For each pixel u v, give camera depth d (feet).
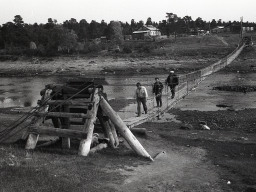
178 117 90.12
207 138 62.59
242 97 125.08
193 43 417.49
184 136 64.03
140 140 56.90
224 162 46.32
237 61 270.05
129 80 207.31
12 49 416.87
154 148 52.65
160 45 418.31
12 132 60.23
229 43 409.69
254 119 85.97
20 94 162.81
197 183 36.86
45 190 28.55
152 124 80.43
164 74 239.30
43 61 353.51
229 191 35.27
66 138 45.29
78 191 29.50
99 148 46.85
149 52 366.22
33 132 44.55
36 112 45.60
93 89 46.11
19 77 258.78
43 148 44.98
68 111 46.83
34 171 32.63
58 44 429.79
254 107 105.19
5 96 156.46
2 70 304.71
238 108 103.76
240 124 81.00
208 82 172.86
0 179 29.68
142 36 517.14
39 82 218.79
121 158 44.01
